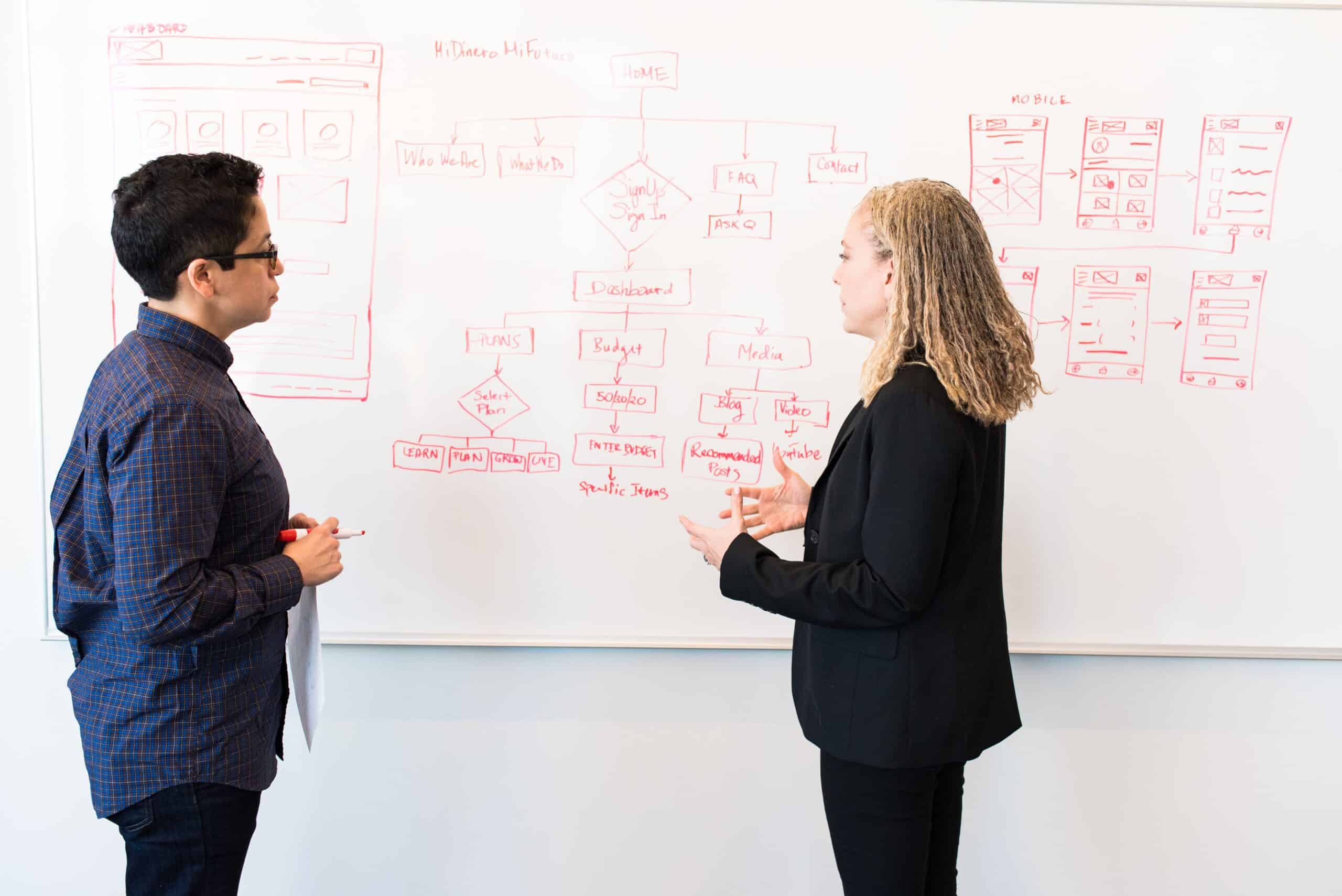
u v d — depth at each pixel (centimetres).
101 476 109
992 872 176
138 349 110
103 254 155
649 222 158
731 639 167
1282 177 158
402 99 155
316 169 155
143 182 109
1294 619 166
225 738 115
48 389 157
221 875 119
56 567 117
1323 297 160
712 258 159
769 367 161
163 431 105
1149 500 164
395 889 173
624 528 164
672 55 155
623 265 159
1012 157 157
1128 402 162
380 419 160
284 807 171
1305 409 162
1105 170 157
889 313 114
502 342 159
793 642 134
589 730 171
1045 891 176
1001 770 174
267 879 172
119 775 113
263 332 157
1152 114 157
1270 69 156
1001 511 124
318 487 161
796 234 158
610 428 162
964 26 155
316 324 158
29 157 153
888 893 119
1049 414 162
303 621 136
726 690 171
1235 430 162
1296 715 171
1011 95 156
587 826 173
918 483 105
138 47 152
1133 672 170
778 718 171
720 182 157
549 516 163
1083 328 160
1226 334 161
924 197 112
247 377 158
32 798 167
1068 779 173
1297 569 165
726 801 173
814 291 159
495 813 172
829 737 118
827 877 176
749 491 140
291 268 157
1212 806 174
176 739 113
